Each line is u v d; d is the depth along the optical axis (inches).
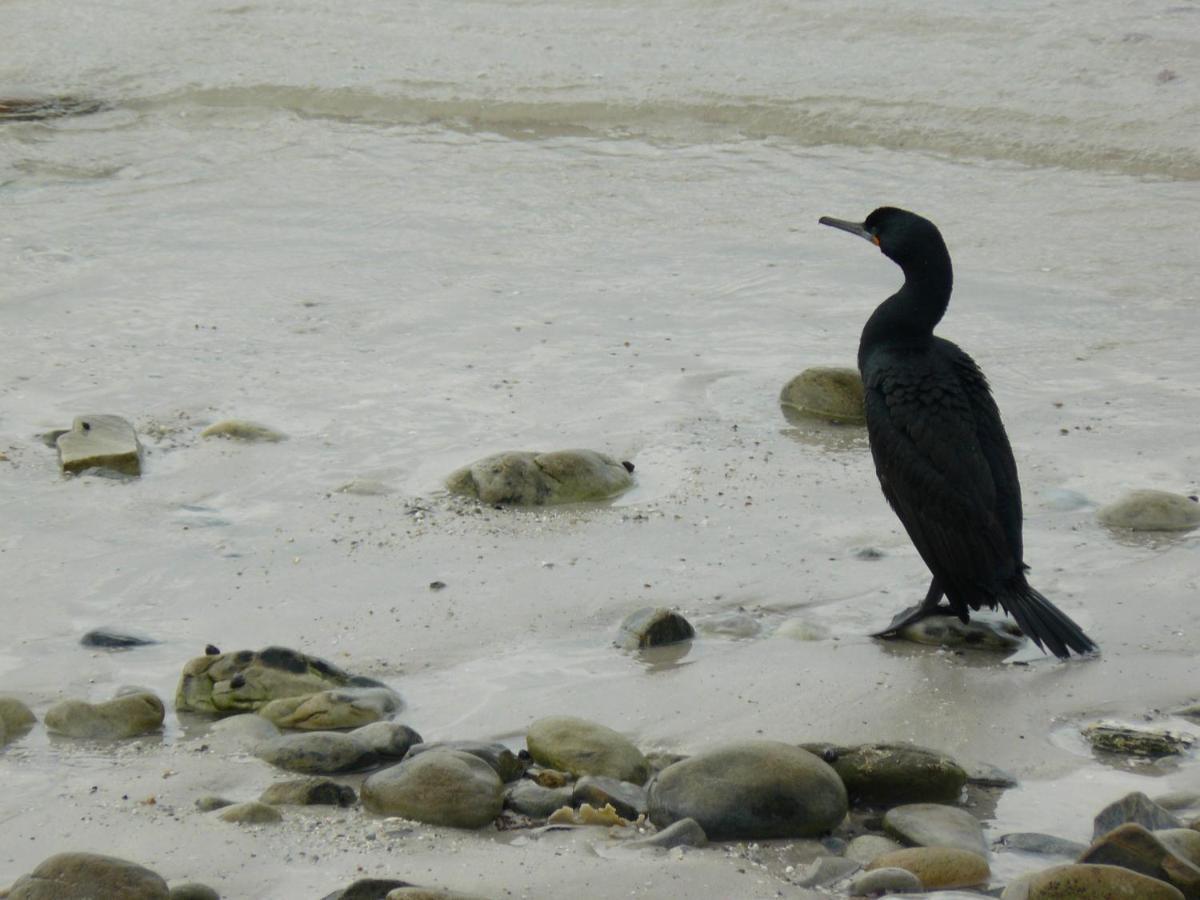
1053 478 490.6
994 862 299.4
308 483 490.6
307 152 856.3
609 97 903.1
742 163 824.3
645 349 600.4
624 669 381.4
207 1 1105.4
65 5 1109.7
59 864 281.6
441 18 1050.1
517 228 738.8
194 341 606.2
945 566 396.5
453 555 442.3
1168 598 413.1
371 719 356.5
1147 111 834.8
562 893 287.4
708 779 314.3
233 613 410.3
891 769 322.3
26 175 826.8
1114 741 342.3
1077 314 628.7
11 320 626.5
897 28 971.3
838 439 525.0
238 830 310.2
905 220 419.5
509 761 332.5
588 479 481.4
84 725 353.1
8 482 489.1
